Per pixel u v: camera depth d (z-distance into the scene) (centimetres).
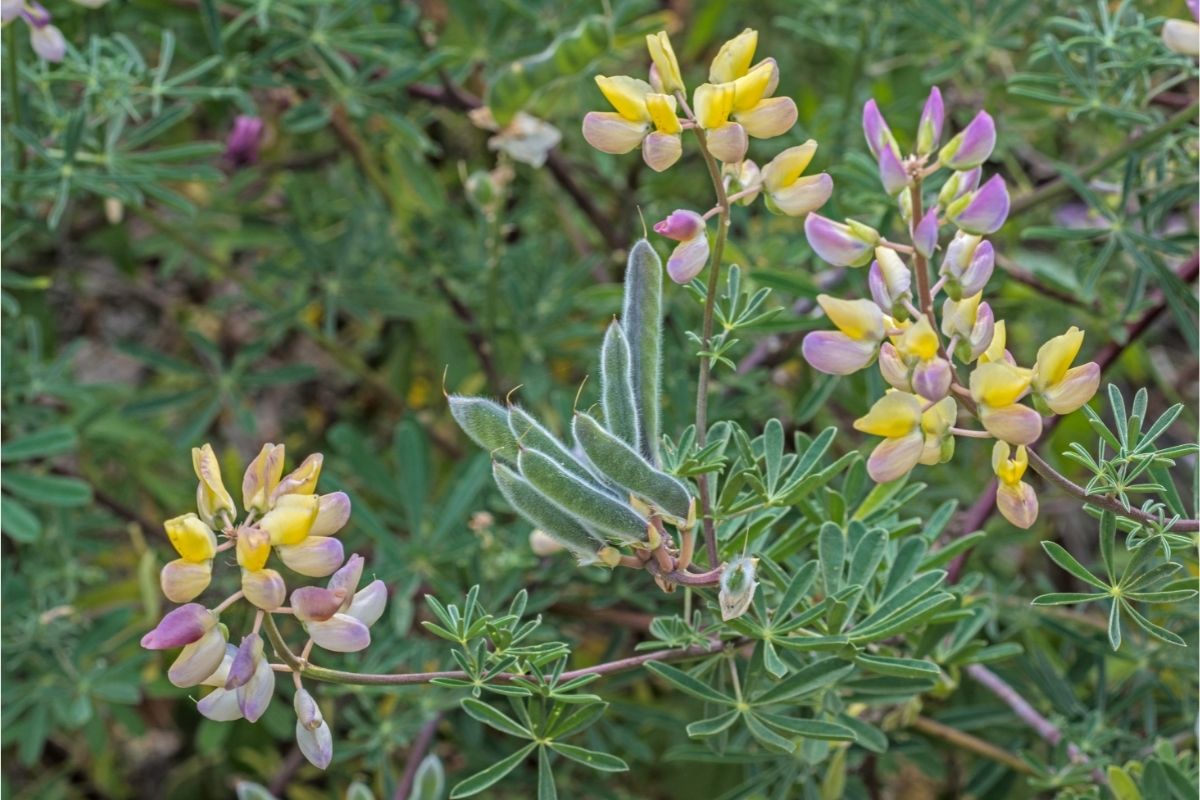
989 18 90
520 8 96
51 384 95
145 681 100
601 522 57
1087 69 79
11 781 119
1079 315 85
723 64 59
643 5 92
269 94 102
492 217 92
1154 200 77
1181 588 62
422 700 80
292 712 95
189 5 96
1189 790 67
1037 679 78
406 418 87
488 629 61
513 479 58
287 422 125
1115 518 60
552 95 90
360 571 58
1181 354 113
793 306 87
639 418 60
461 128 113
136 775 121
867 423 57
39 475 87
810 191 59
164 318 134
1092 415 59
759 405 86
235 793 109
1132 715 80
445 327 106
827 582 64
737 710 63
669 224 59
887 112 100
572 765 90
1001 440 57
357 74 89
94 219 113
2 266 108
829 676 63
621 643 83
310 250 101
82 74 82
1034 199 85
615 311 94
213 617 57
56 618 91
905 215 58
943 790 94
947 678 72
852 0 101
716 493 63
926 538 67
